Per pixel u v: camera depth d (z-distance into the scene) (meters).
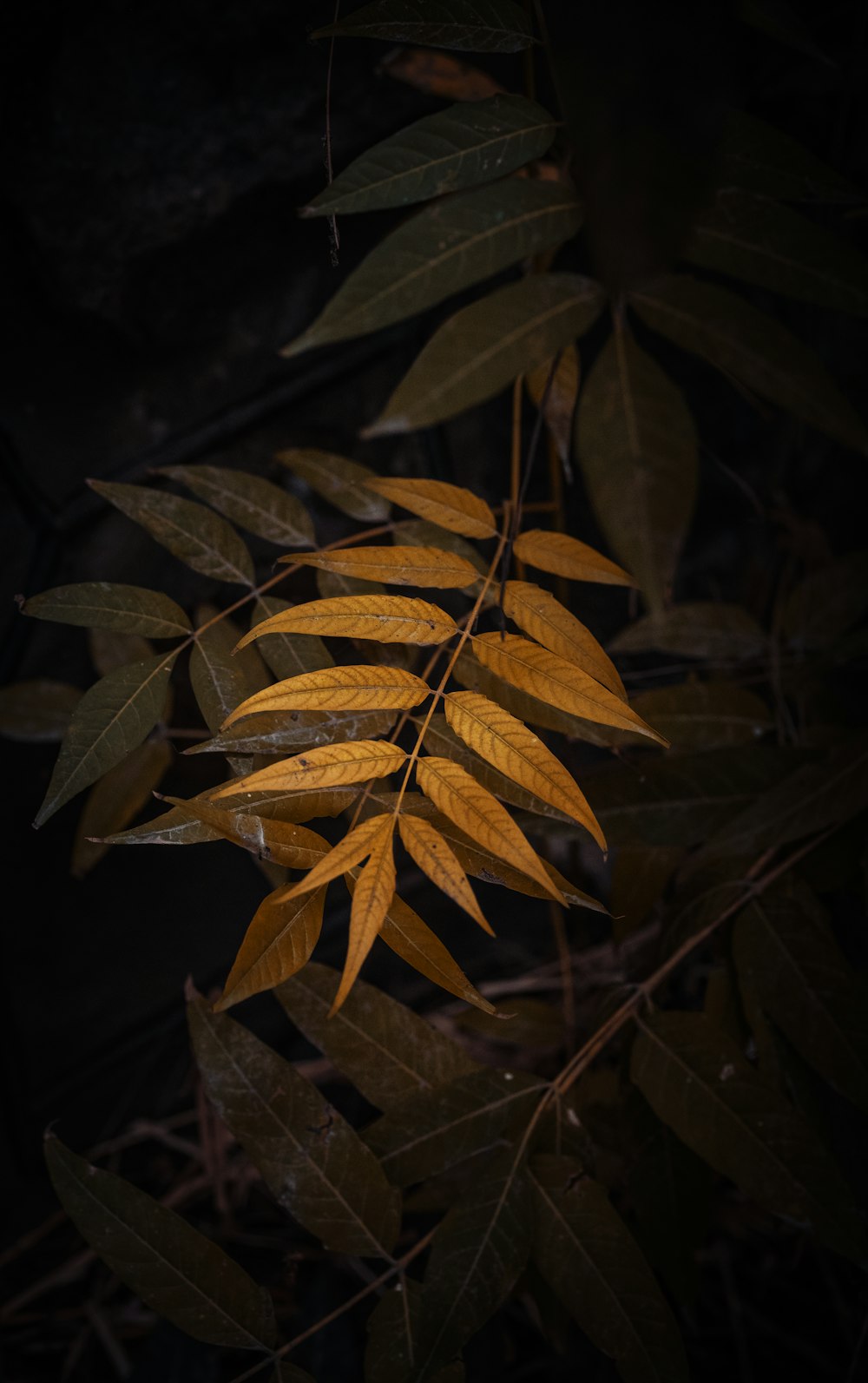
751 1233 1.05
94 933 1.03
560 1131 0.73
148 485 0.95
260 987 0.61
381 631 0.63
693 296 0.73
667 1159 0.77
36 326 0.91
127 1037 1.07
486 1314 0.68
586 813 0.59
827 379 0.73
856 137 0.95
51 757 0.99
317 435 0.98
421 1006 1.15
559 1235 0.69
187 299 0.92
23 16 0.84
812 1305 1.02
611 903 0.85
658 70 0.63
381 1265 0.97
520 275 0.96
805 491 1.06
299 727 0.66
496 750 0.61
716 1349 1.01
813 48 0.73
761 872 0.81
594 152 0.64
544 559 0.71
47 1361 1.04
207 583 0.97
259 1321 0.68
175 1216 0.68
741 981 0.77
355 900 0.58
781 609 0.97
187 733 0.95
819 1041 0.75
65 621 0.68
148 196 0.89
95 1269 1.08
